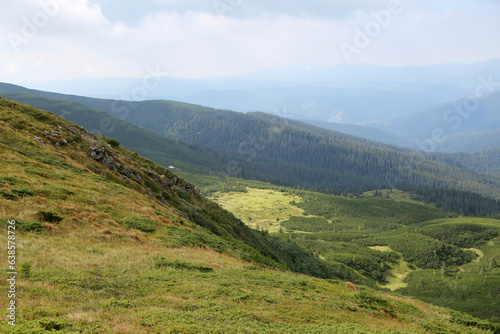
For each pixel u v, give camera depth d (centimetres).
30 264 1797
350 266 18350
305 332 1552
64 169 4116
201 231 4269
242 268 2875
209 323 1421
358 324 1886
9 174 3177
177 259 2573
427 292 17175
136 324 1300
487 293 16488
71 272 1806
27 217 2528
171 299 1678
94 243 2533
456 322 2594
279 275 2888
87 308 1409
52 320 1173
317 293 2519
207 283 2083
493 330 2489
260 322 1569
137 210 3775
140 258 2381
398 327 2111
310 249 17512
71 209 2952
